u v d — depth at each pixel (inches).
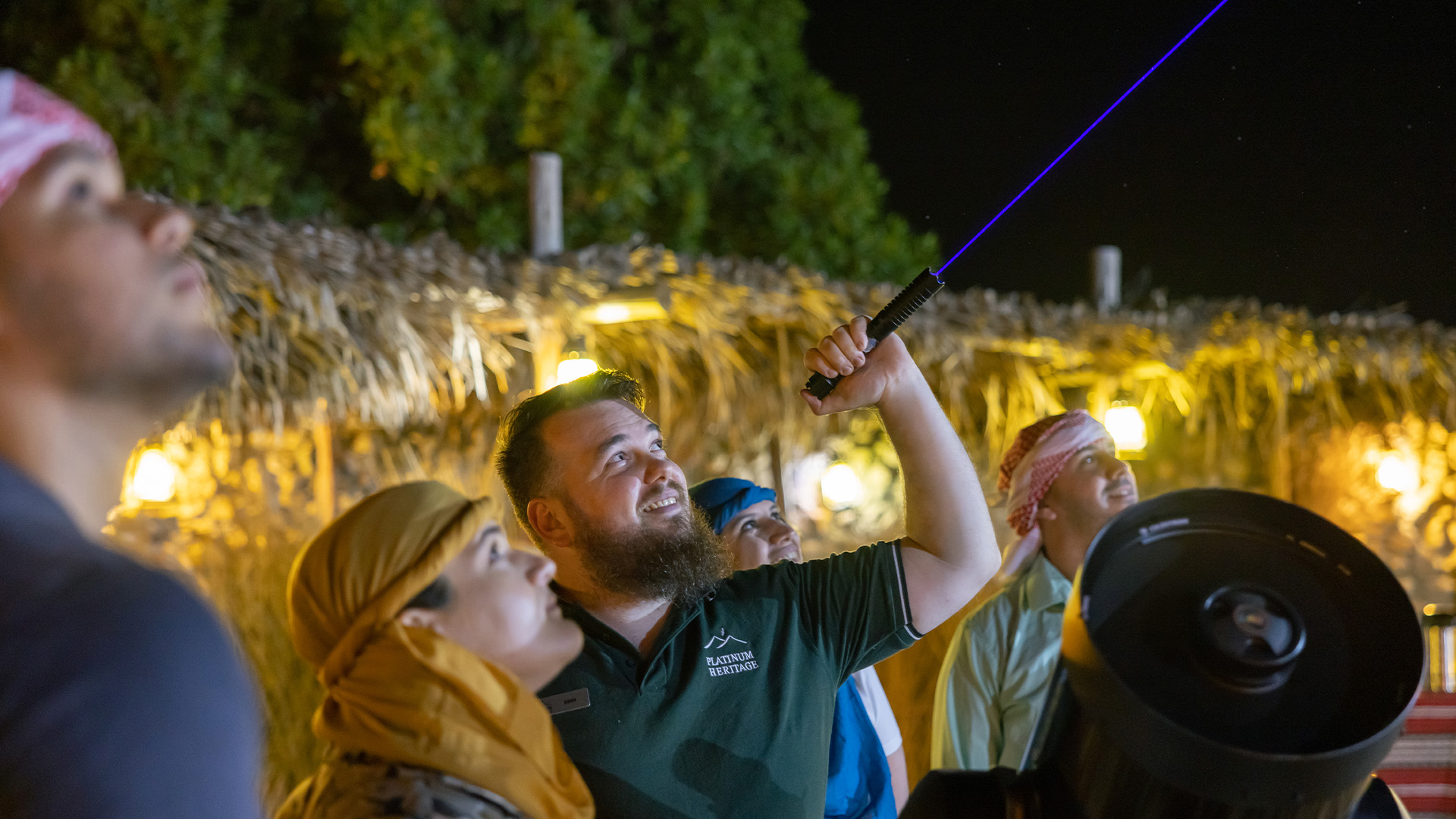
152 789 29.1
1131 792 50.7
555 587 92.4
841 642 91.4
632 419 93.3
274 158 380.2
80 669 29.6
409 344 161.5
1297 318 238.5
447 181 379.9
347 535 61.7
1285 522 54.7
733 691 85.7
